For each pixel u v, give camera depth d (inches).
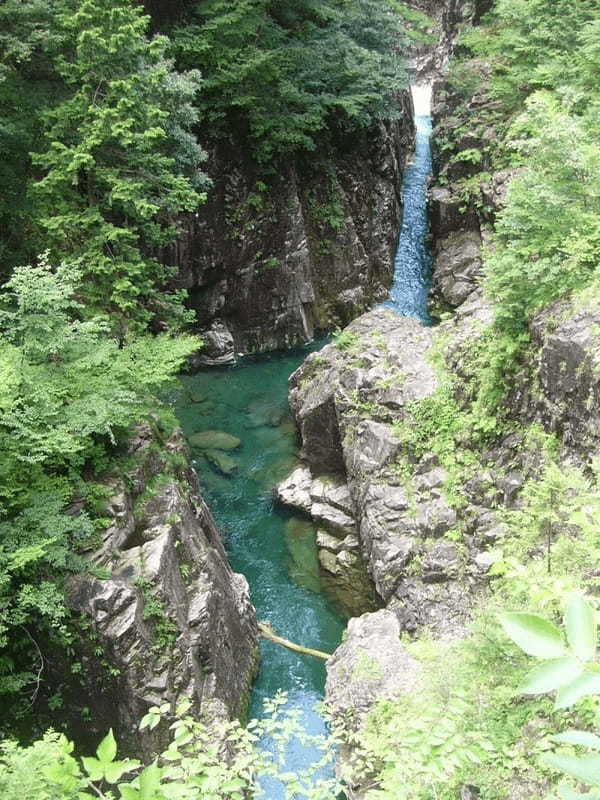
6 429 536.1
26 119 693.3
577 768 61.8
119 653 511.5
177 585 578.2
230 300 1199.6
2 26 651.5
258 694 633.6
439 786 315.9
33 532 502.9
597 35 890.7
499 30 1323.8
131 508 599.8
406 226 1513.3
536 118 635.5
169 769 177.9
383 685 540.7
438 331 883.4
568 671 64.9
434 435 752.3
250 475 916.6
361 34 1322.6
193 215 1096.2
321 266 1301.7
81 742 524.1
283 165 1205.1
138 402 600.1
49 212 728.3
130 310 762.8
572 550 411.8
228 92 1058.1
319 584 761.0
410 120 1705.2
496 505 660.1
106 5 681.0
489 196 1179.9
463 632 595.2
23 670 513.3
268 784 529.3
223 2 1035.3
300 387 967.0
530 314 643.5
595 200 622.5
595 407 539.2
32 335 552.4
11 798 228.4
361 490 776.3
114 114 661.9
